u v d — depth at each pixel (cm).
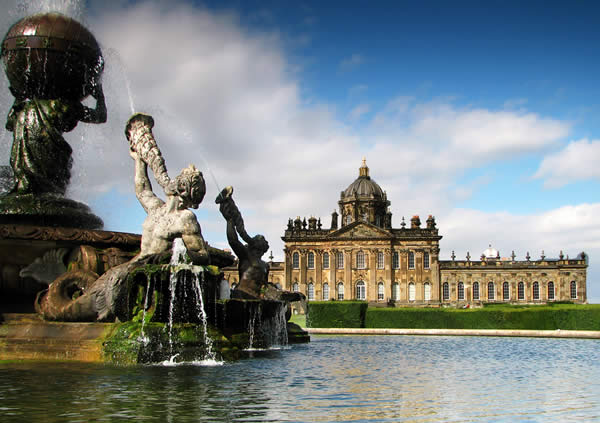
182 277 1620
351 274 12006
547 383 1495
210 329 1675
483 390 1348
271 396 1166
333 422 959
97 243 1836
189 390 1173
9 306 1758
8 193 1872
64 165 1942
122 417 938
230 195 2595
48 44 1877
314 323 5838
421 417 1020
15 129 1903
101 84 2039
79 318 1609
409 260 12094
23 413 955
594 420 1030
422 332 4553
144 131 1858
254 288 2555
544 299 12250
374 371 1664
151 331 1525
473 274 12412
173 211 1722
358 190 13500
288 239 12181
